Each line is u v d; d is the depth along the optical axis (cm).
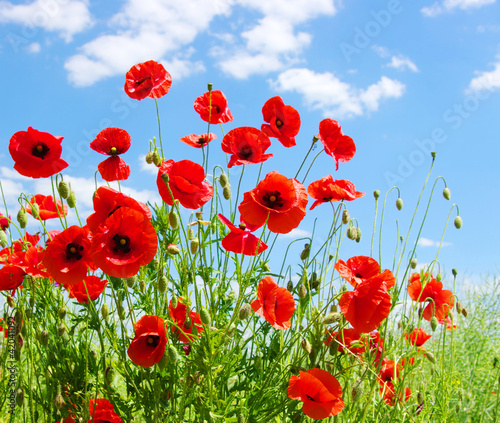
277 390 144
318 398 139
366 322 141
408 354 154
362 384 148
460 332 210
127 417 146
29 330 147
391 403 162
